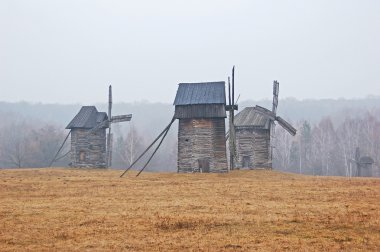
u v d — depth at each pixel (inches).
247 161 2534.5
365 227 674.2
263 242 596.4
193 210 864.9
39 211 878.4
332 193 1123.9
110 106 2847.0
